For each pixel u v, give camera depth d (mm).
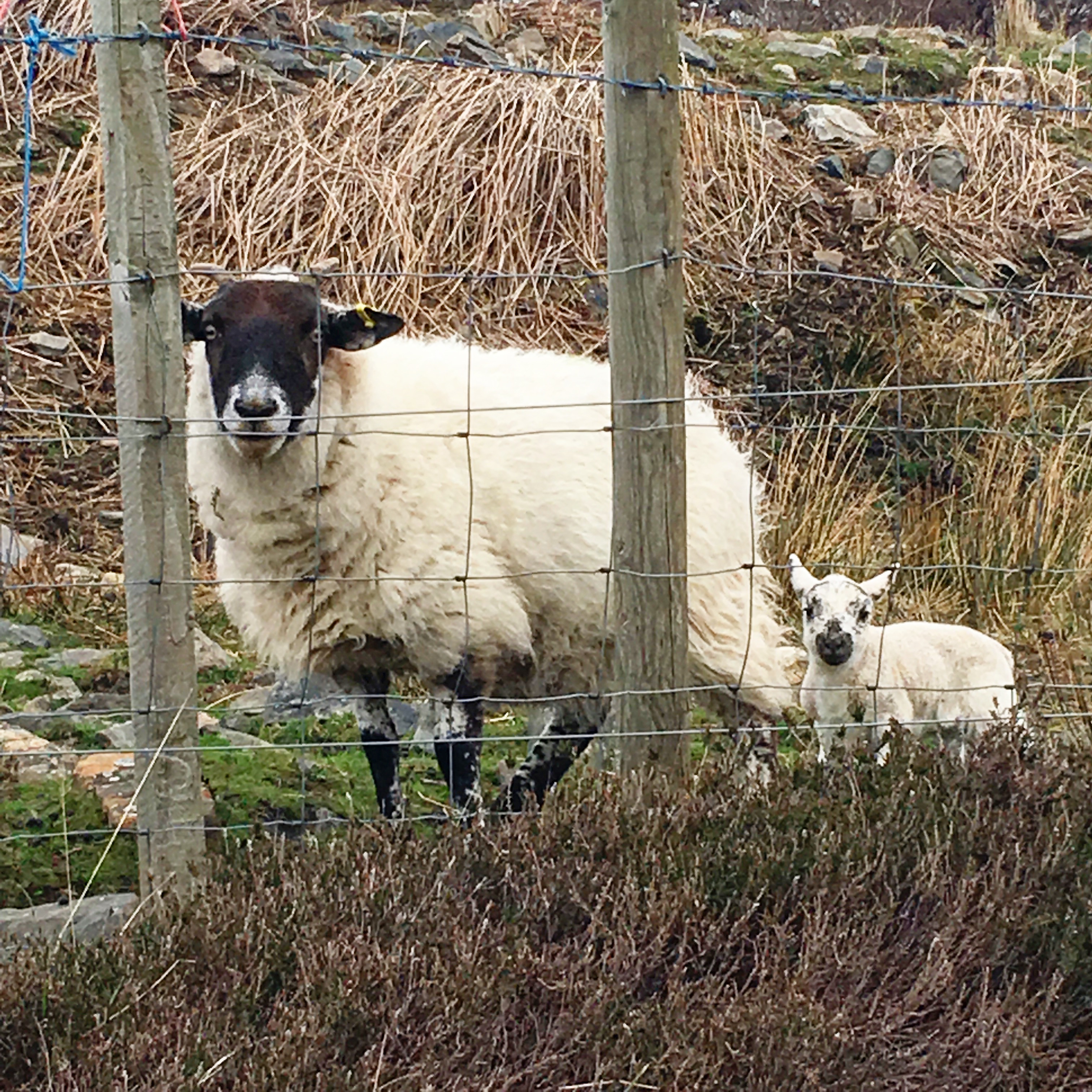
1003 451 9227
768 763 5594
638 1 3910
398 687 6613
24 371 9328
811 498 8672
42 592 7777
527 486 5219
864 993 3354
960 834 3783
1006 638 7324
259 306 4824
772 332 10203
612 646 5391
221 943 3336
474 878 3674
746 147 11500
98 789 5117
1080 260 11445
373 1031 3086
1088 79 13664
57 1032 3070
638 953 3311
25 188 4184
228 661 7137
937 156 12086
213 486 5066
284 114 11273
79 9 11578
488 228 10539
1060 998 3371
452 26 12328
